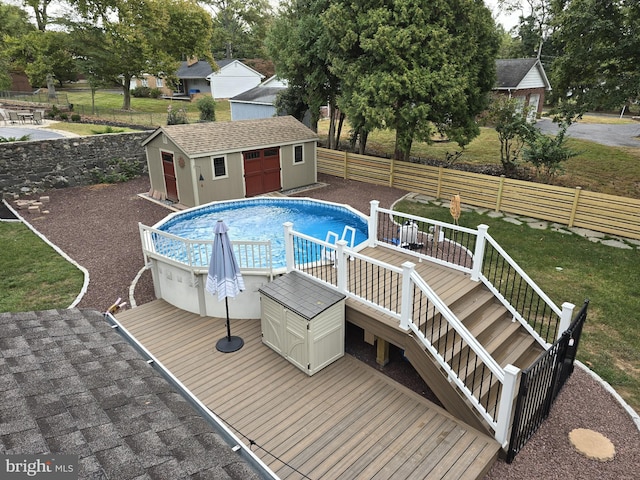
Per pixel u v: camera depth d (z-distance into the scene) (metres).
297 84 20.98
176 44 34.69
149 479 2.98
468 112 17.08
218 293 6.92
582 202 13.17
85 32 30.08
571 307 6.45
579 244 12.12
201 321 8.36
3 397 3.76
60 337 5.28
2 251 11.87
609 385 6.64
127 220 14.59
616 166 19.06
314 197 17.16
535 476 5.16
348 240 12.44
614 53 13.82
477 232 7.70
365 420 5.87
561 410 6.20
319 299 6.88
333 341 6.98
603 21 13.34
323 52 17.80
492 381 6.30
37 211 15.38
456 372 6.18
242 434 5.58
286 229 7.97
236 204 15.65
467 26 15.11
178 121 26.89
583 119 32.66
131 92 46.97
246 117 32.59
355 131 20.42
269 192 17.80
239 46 59.44
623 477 5.12
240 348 7.46
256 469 3.74
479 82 16.77
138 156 20.66
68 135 22.55
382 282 7.83
